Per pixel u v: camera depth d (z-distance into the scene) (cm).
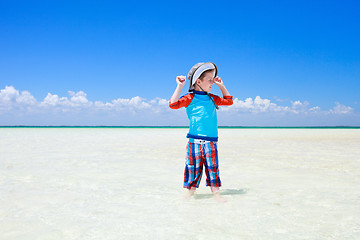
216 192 291
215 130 309
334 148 851
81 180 382
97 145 954
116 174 430
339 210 244
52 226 206
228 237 183
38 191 318
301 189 329
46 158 603
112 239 181
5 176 406
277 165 520
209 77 312
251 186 349
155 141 1182
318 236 185
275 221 215
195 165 300
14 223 213
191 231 194
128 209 250
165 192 318
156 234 189
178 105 299
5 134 1795
